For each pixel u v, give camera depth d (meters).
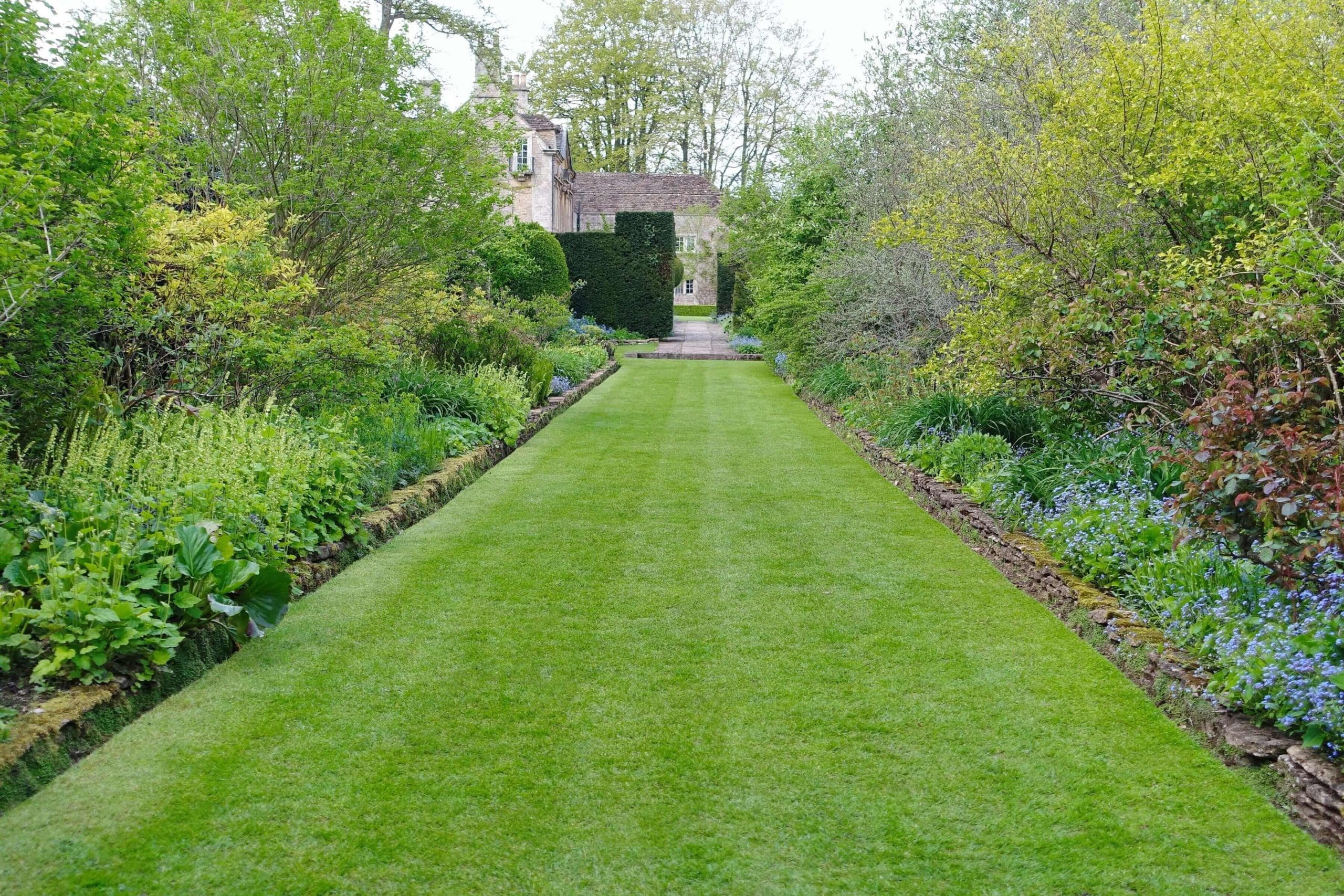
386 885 2.57
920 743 3.38
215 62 8.31
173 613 3.93
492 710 3.63
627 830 2.84
